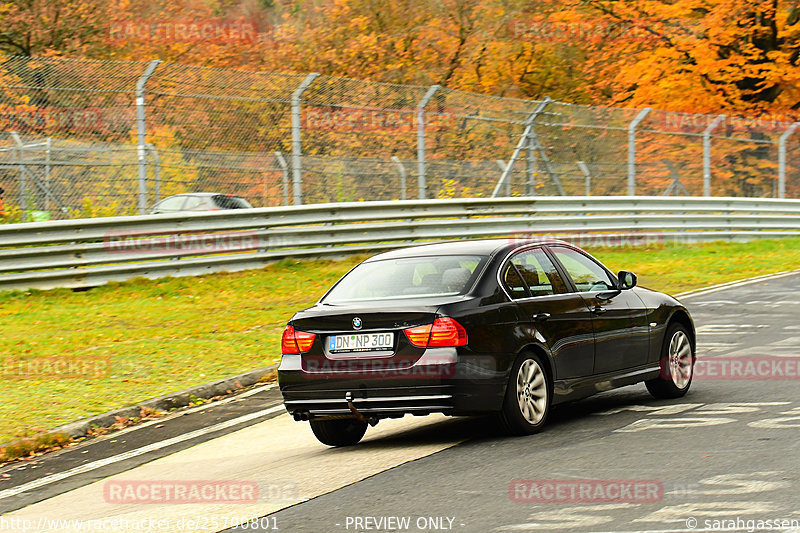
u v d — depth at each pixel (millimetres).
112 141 69938
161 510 24391
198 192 77375
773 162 109000
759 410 31031
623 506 20922
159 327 55281
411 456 27906
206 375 43688
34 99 68188
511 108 87750
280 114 76000
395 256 32406
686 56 140125
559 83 161375
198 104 72562
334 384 28891
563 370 30891
